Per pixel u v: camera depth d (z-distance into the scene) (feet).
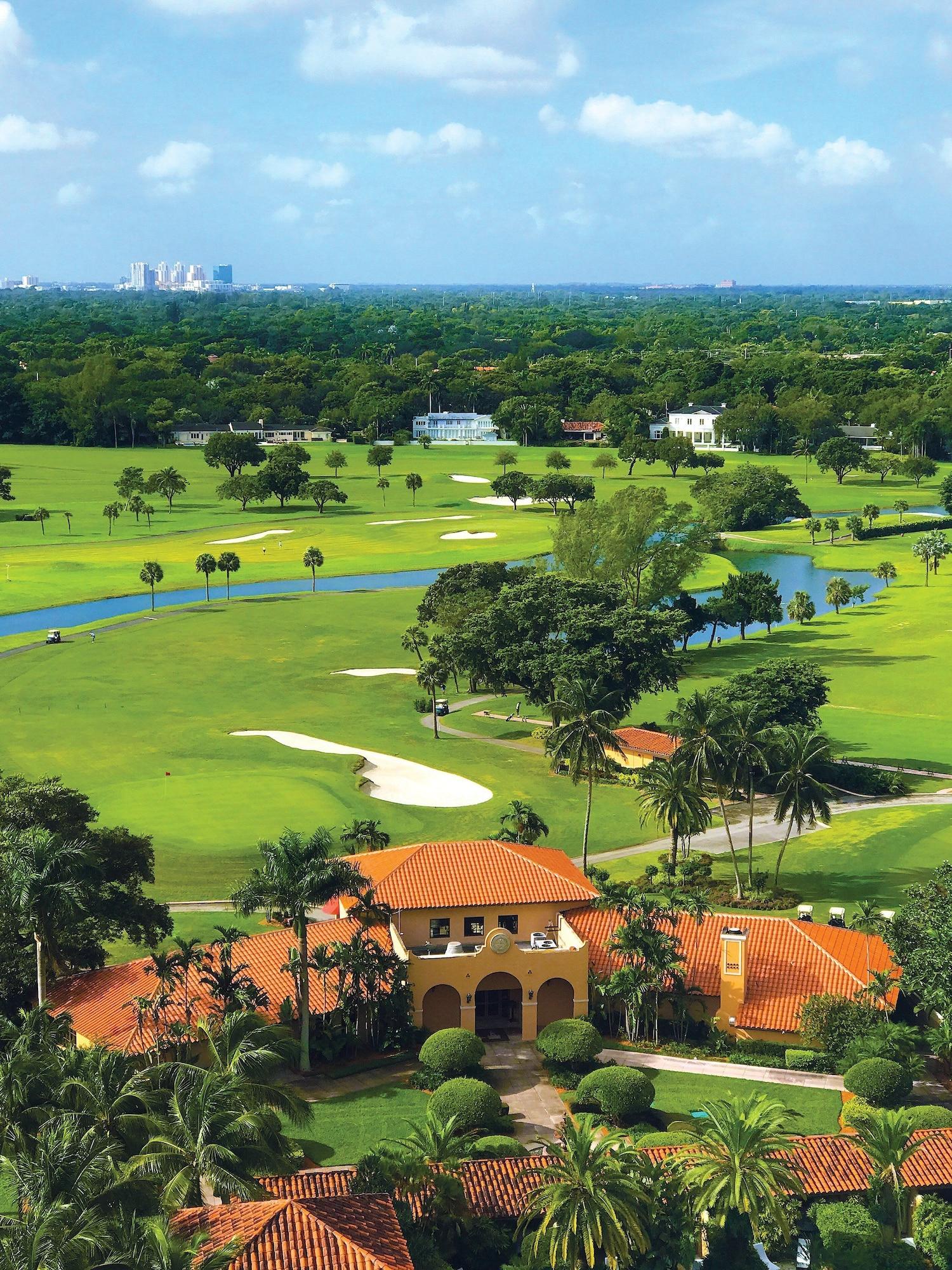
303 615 572.10
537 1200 146.51
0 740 388.37
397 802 332.19
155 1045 187.83
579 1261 143.43
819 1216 158.92
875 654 512.63
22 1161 130.11
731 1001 215.51
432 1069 199.82
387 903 222.07
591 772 289.53
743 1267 151.64
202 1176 135.95
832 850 299.17
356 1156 178.60
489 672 415.44
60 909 199.31
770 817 324.39
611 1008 221.87
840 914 251.19
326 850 205.46
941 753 378.12
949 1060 201.46
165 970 196.03
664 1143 167.22
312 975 217.36
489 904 225.76
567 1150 151.12
